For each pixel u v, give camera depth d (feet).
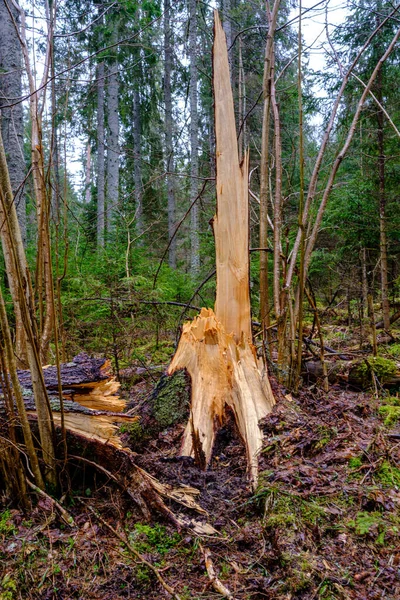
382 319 23.30
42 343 10.87
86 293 16.66
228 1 27.66
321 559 5.56
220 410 8.97
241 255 10.35
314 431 8.72
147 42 26.07
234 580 5.56
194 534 6.36
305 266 11.80
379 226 22.45
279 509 6.40
